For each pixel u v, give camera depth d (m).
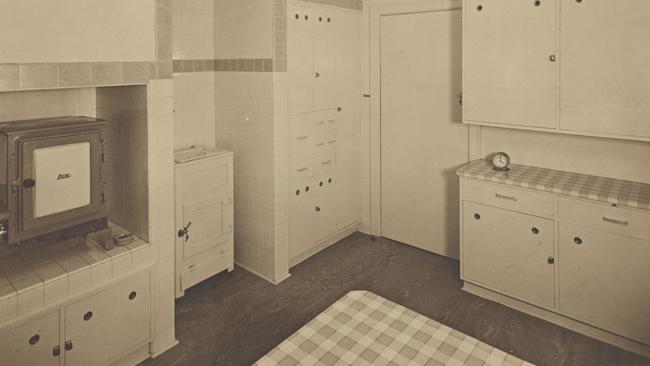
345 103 3.91
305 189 3.61
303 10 3.34
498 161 3.04
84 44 1.99
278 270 3.35
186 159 3.01
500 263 2.90
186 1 3.23
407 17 3.71
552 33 2.62
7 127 1.94
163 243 2.46
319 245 3.89
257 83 3.20
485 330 2.71
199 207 3.11
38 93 2.36
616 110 2.47
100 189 2.19
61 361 2.04
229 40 3.33
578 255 2.56
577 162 2.93
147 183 2.36
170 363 2.42
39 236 2.07
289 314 2.92
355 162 4.16
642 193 2.45
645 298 2.36
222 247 3.33
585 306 2.58
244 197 3.46
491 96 2.91
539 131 2.95
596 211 2.46
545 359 2.44
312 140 3.61
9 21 1.76
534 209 2.69
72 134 2.04
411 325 1.45
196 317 2.87
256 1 3.10
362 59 4.03
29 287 1.90
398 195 4.04
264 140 3.22
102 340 2.19
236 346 2.58
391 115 3.95
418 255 3.83
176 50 3.21
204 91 3.46
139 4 2.16
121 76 2.14
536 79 2.72
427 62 3.65
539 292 2.76
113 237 2.40
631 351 2.48
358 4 3.90
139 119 2.36
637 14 2.33
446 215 3.73
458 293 3.16
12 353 1.87
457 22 3.44
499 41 2.82
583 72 2.54
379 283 3.32
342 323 1.46
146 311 2.38
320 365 1.25
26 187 1.92
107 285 2.18
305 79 3.45
